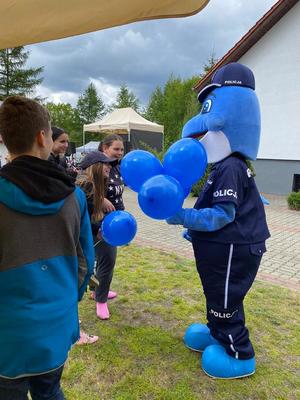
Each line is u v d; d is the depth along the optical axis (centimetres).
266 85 1370
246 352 254
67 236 152
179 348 294
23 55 3562
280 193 1375
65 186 149
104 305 342
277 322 342
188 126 254
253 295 406
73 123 5331
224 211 223
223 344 257
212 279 241
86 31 243
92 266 179
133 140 1770
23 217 138
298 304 386
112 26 235
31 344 141
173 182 208
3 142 155
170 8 209
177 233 711
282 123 1346
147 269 483
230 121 230
